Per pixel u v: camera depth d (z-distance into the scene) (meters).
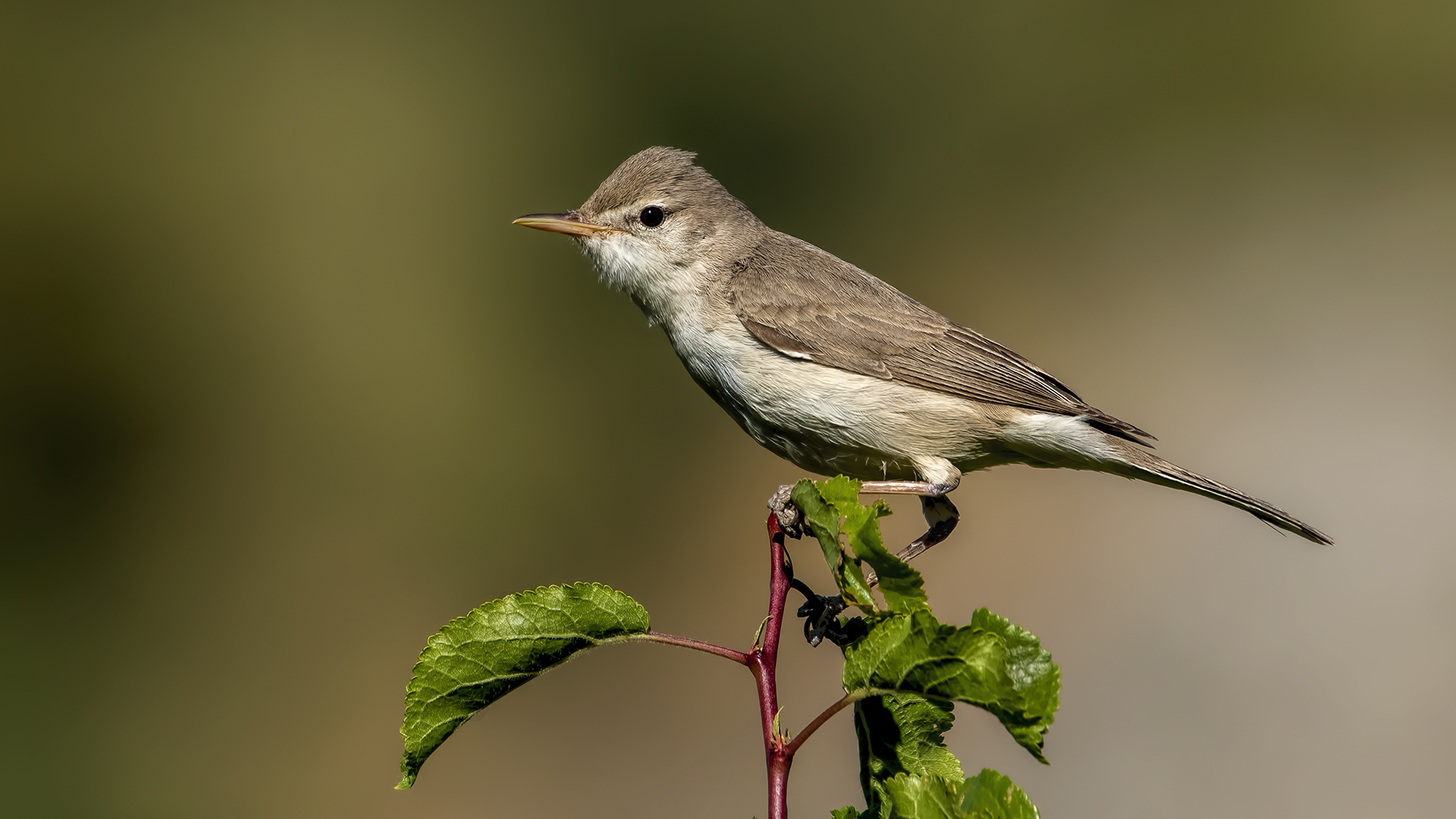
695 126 16.78
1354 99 17.19
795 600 12.61
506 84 16.55
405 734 4.04
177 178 15.35
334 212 15.55
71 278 14.69
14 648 12.77
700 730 11.77
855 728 4.11
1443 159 16.16
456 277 15.66
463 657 4.04
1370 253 14.97
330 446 14.61
